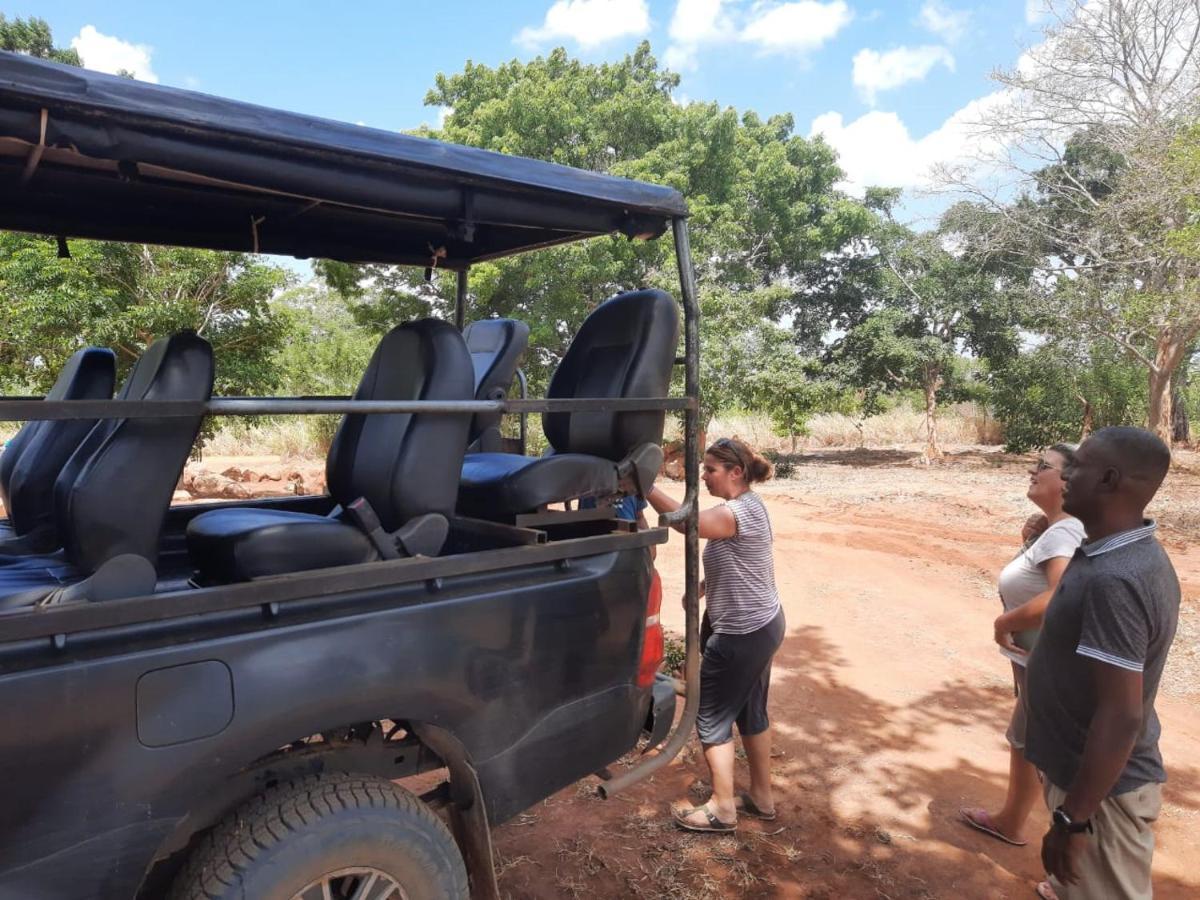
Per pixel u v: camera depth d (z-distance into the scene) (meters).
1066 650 2.30
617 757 2.82
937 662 5.96
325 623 2.14
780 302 23.86
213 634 2.00
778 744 4.56
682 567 8.37
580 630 2.67
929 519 12.06
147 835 1.89
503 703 2.48
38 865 1.77
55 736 1.77
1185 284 14.70
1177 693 5.48
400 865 2.23
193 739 1.93
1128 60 17.23
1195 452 21.27
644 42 22.58
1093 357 20.64
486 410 2.46
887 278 22.12
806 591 7.77
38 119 1.86
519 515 2.96
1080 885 2.37
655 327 3.31
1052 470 3.33
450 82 20.77
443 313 18.05
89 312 9.49
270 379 11.04
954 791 4.09
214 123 2.01
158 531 2.32
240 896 2.00
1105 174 20.48
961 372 21.56
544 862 3.37
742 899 3.19
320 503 3.97
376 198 2.39
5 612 1.98
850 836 3.66
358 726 2.49
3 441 10.88
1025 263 20.75
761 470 3.62
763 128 24.27
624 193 2.80
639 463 3.25
